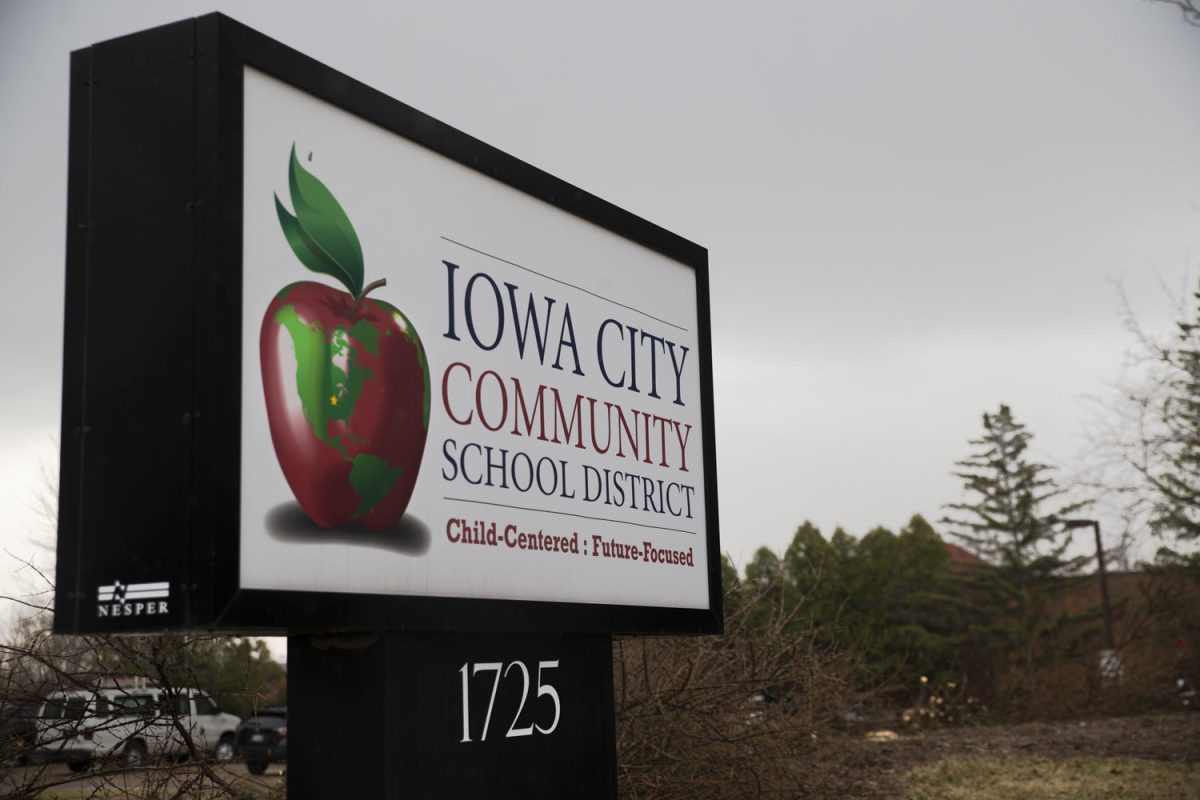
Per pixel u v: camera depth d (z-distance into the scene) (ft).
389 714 15.26
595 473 20.18
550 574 18.67
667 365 22.77
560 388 19.58
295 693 15.75
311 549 14.37
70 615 13.30
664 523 21.99
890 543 119.85
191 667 22.63
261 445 13.84
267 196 14.35
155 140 13.85
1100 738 61.57
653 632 21.03
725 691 31.55
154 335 13.46
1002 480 159.43
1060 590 135.85
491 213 18.47
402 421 16.11
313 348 14.75
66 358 13.85
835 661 37.68
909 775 47.42
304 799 15.43
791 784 34.24
